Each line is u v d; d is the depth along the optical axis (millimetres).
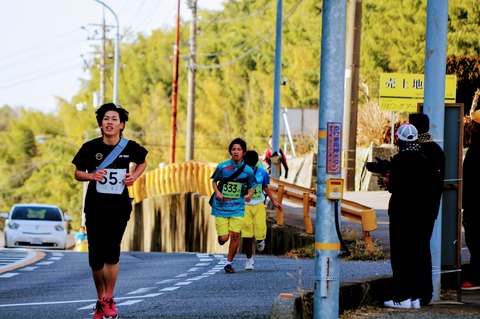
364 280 22016
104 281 20266
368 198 62188
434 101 23297
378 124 80625
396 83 69188
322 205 17641
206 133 170125
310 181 76688
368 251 34938
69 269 37062
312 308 19250
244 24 171250
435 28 23281
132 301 24203
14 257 45375
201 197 64688
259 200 32938
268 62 155000
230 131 168125
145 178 87062
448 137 23594
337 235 17625
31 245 72188
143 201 85938
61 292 27594
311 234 41594
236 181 31578
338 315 18906
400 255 22016
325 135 17547
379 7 101500
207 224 62000
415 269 21969
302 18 144500
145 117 193750
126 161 19953
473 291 25344
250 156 32594
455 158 23500
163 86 194500
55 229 72562
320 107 17641
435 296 23250
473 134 25719
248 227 32812
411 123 22641
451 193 23453
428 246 22125
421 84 68875
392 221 22172
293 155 91812
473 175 25312
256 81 157625
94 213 19797
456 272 25500
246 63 165500
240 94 166375
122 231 20000
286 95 143000
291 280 28594
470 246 25516
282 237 43875
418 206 21969
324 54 17547
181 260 40250
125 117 20141
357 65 66562
